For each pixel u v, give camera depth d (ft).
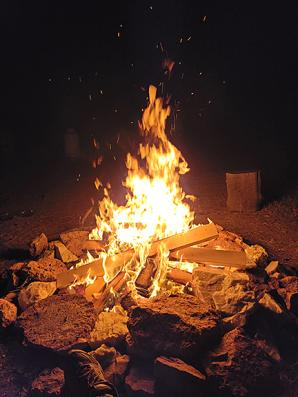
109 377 10.60
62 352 11.22
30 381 11.29
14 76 39.88
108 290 12.99
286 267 15.24
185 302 11.59
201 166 27.76
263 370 10.25
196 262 13.94
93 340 11.34
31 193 25.36
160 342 10.58
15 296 13.92
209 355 10.47
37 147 33.71
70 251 15.98
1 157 31.60
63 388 9.79
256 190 20.84
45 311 12.50
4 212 22.67
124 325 11.66
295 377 10.91
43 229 20.33
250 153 29.43
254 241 18.19
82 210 22.26
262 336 11.32
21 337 12.50
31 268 14.61
